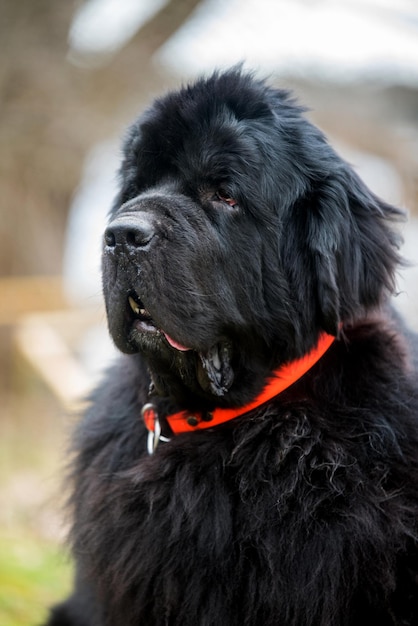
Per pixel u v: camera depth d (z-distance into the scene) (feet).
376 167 41.04
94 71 36.14
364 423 11.56
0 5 34.14
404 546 10.85
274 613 10.82
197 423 12.21
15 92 35.32
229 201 11.76
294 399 11.92
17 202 37.06
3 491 27.94
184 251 11.21
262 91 12.35
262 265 11.82
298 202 12.01
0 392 35.12
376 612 10.93
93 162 37.96
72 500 13.26
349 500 10.96
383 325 12.62
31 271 38.63
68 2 34.78
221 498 11.26
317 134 12.42
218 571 11.01
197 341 11.36
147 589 11.41
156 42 36.14
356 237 12.09
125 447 12.61
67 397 29.30
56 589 18.94
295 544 10.87
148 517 11.48
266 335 11.94
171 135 12.01
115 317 11.55
